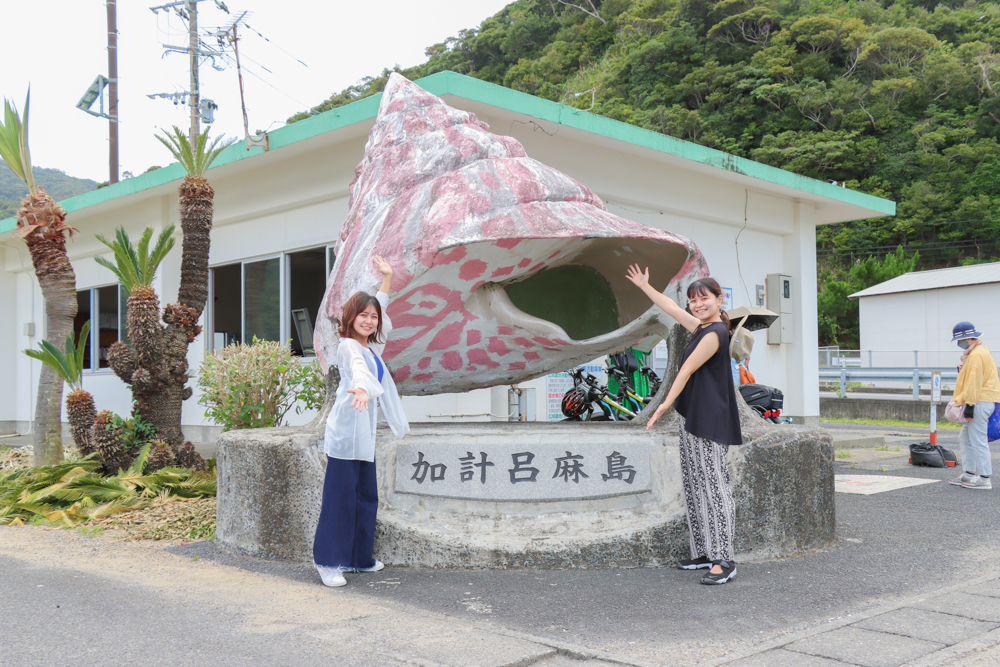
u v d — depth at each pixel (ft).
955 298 74.84
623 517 13.84
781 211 37.06
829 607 10.91
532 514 13.93
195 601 11.50
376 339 13.05
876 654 8.86
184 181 25.17
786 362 37.86
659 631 9.90
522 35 171.12
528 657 8.91
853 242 139.44
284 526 14.24
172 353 24.16
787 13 153.99
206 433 34.45
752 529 13.80
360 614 10.75
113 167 67.87
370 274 14.42
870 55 144.25
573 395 24.70
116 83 67.97
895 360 78.54
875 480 24.30
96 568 13.84
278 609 11.03
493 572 13.05
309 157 29.48
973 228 128.77
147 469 22.97
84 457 24.99
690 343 12.59
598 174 28.89
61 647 9.41
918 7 165.27
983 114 138.51
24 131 25.93
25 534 17.49
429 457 14.29
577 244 16.69
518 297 18.63
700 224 33.60
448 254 14.30
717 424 12.19
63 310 25.86
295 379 22.54
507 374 18.54
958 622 10.06
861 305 82.84
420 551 13.39
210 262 34.27
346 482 12.56
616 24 165.78
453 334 16.67
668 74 150.41
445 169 15.53
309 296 30.25
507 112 24.66
